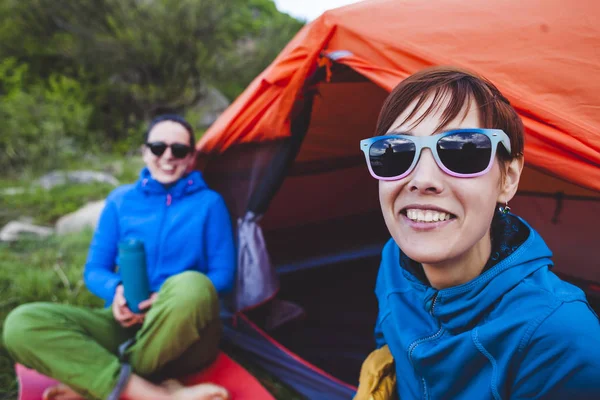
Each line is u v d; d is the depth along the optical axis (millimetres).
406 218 1062
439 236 1016
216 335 2264
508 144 999
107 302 2391
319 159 3811
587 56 1777
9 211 6355
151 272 2354
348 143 3727
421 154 1008
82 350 1971
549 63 1798
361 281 3506
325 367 2424
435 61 1944
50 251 4438
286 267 3617
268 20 20891
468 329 1133
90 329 2150
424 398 1263
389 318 1380
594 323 983
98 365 1962
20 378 2201
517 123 1041
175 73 13727
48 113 10688
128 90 13734
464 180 979
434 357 1166
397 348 1335
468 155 974
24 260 4273
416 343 1219
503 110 1021
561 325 977
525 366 1034
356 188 4242
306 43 2332
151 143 2344
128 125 13922
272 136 2576
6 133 9297
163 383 2059
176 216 2379
